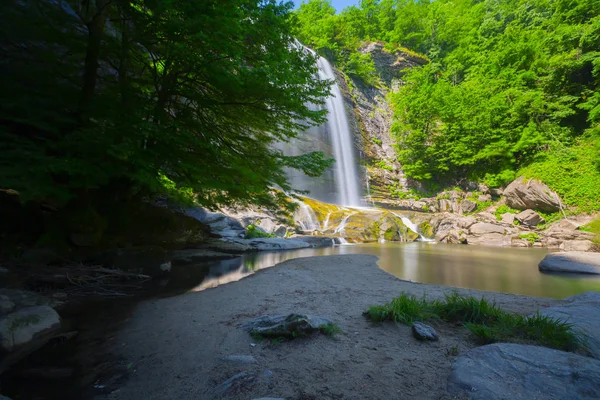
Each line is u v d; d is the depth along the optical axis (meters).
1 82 6.07
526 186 25.05
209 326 3.82
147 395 2.38
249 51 7.69
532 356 2.57
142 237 9.83
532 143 27.80
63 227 7.54
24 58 7.07
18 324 3.37
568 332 3.09
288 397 2.24
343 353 2.97
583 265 9.30
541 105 28.61
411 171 35.88
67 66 7.73
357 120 39.91
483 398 2.11
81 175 6.02
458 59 46.00
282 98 7.61
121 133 6.34
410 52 52.84
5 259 6.29
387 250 15.06
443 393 2.25
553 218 23.14
